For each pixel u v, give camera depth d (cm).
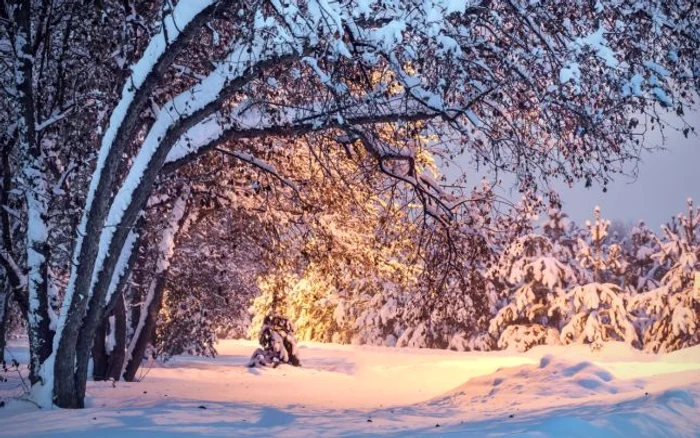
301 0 888
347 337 4466
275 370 2088
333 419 993
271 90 1138
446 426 904
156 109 1302
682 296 2933
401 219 1512
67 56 1259
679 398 916
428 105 1034
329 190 1559
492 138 1127
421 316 1492
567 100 1020
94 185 1026
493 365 2356
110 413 958
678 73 1051
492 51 1057
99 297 1063
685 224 3775
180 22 961
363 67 1070
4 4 1211
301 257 1898
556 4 1052
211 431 820
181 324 2219
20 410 1008
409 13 949
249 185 1484
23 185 1112
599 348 3067
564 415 895
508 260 1423
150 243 1738
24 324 2375
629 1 1038
